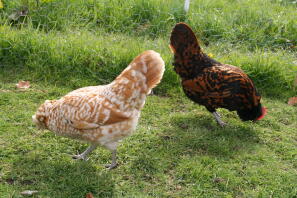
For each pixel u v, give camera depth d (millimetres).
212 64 1538
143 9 2275
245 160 1368
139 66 1189
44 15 2061
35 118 1307
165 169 1297
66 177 1220
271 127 1598
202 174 1272
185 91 1581
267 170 1318
